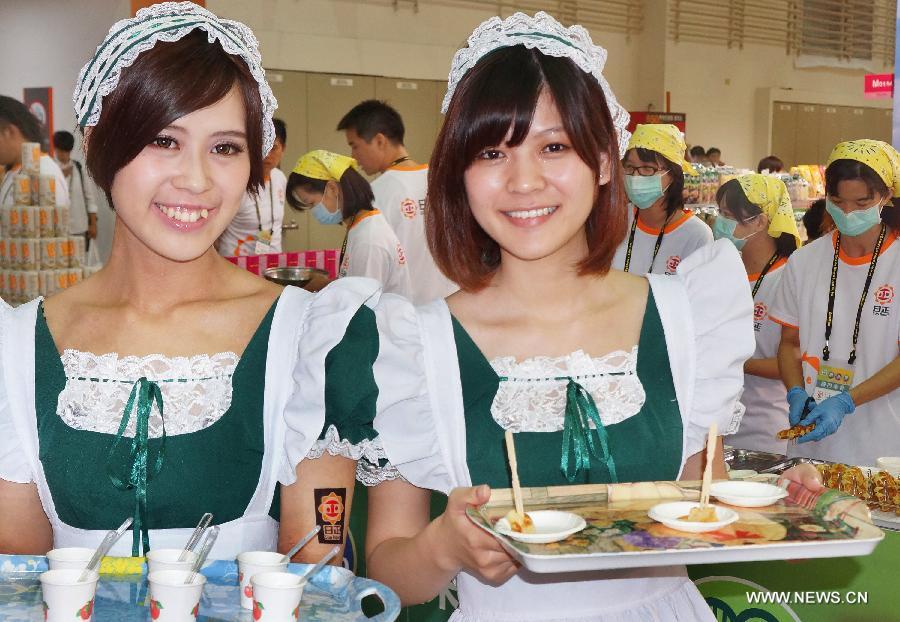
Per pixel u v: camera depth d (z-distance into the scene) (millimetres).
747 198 3375
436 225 1569
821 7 10734
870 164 2891
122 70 1301
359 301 1461
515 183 1415
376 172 5078
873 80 4695
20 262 5430
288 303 1479
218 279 1488
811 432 2793
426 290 4930
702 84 10070
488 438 1494
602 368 1515
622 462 1478
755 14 10352
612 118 1503
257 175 1439
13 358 1419
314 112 7941
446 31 8578
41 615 1186
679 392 1533
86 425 1386
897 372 2869
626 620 1493
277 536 1508
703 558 1182
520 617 1493
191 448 1386
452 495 1305
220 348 1436
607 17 9625
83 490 1374
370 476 1532
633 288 1598
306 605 1232
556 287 1547
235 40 1364
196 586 1136
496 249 1590
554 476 1472
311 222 7883
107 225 6117
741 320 1562
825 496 1347
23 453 1405
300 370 1428
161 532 1395
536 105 1403
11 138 5723
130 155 1310
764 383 3369
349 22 8039
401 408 1513
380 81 8242
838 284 3070
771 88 10469
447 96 1514
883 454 2943
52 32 5781
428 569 1412
